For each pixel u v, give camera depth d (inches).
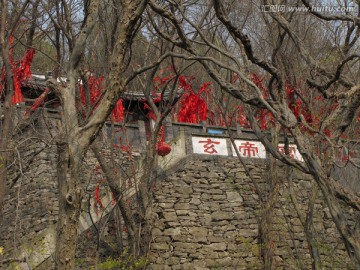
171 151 744.3
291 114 418.9
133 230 636.1
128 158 829.8
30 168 756.0
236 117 922.7
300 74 592.7
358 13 477.4
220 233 720.3
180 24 438.9
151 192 665.0
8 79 522.0
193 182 739.4
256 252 716.0
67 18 575.8
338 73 430.0
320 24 651.5
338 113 454.0
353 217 722.2
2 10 525.3
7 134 515.8
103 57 631.2
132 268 618.5
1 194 501.4
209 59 427.2
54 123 737.6
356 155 707.4
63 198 380.8
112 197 646.5
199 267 693.3
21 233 741.3
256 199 754.2
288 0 619.5
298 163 426.3
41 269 587.5
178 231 702.5
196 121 914.7
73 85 413.4
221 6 408.5
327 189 399.9
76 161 387.2
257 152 789.2
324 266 686.5
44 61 954.7
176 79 645.9
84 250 647.8
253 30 701.3
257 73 693.9
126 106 952.3
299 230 752.3
